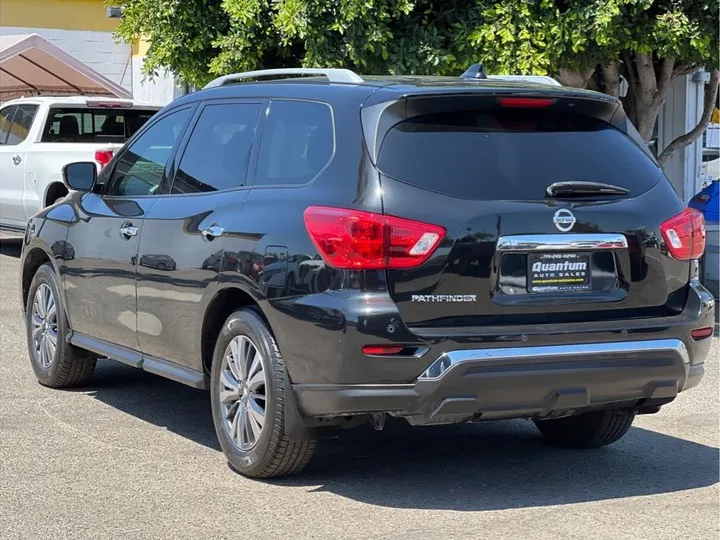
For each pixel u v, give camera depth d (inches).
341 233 197.5
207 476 224.5
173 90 770.2
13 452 239.8
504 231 200.8
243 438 222.8
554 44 401.7
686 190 623.5
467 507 207.8
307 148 216.4
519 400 201.2
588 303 207.3
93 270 272.4
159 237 245.0
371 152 201.6
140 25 465.4
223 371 226.5
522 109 212.8
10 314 417.1
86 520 196.7
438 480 225.6
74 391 301.3
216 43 432.8
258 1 414.9
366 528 194.4
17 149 570.3
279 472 219.3
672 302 217.8
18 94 780.6
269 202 216.5
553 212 204.8
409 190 198.5
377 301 195.0
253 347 218.5
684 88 610.9
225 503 207.3
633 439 263.3
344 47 405.1
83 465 231.0
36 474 223.9
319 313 198.7
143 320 252.7
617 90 474.0
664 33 408.2
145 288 250.1
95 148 542.6
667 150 502.9
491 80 225.8
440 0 429.7
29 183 561.9
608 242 209.5
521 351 199.3
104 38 884.6
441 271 197.0
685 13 417.4
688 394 310.2
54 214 296.5
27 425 263.3
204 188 240.7
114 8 789.2
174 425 266.7
